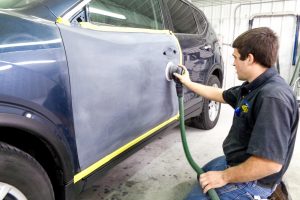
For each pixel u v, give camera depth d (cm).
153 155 242
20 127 92
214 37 307
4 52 89
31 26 102
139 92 157
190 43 231
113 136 141
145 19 185
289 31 488
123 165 222
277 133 105
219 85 312
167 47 187
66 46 111
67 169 114
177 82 186
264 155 105
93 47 125
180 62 206
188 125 318
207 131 309
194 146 265
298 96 441
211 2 538
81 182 126
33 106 96
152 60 167
